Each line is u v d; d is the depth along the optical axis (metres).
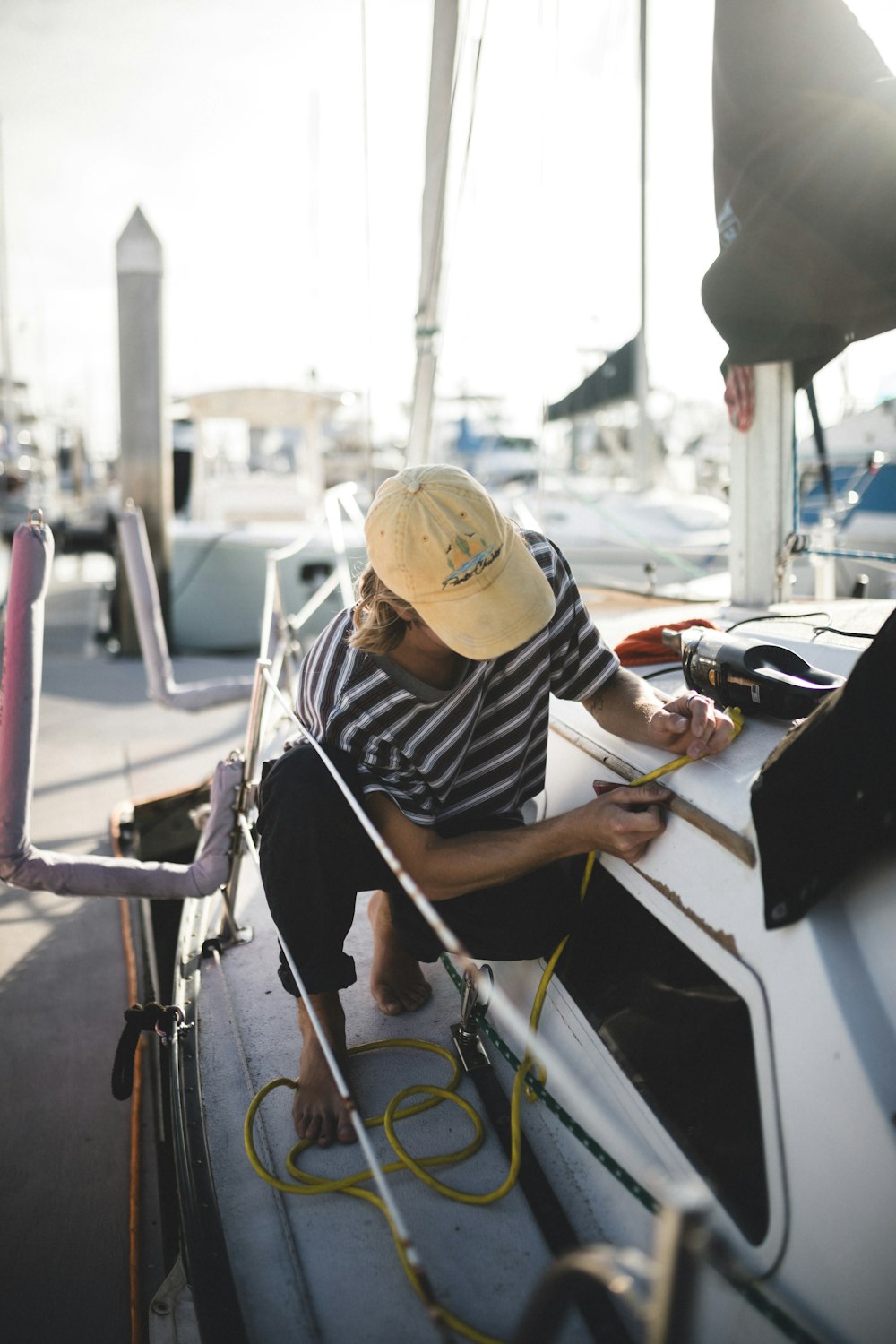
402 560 1.22
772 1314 0.91
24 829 1.89
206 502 10.46
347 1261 1.22
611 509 7.25
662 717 1.37
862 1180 0.87
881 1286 0.84
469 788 1.52
